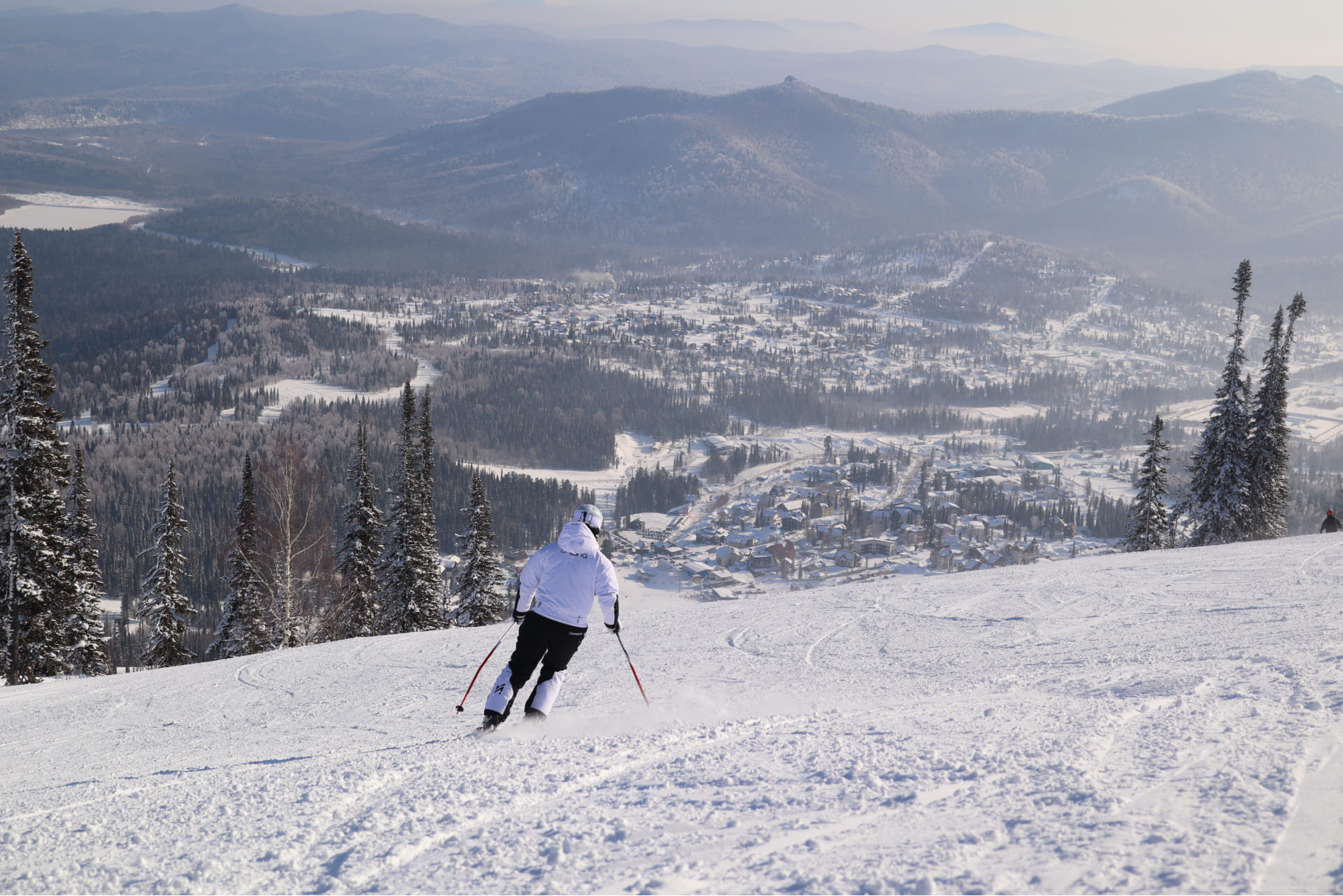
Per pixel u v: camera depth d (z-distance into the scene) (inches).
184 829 110.0
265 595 1120.8
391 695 308.3
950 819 85.6
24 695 439.8
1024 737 121.4
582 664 318.7
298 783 130.2
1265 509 1244.5
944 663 264.7
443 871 83.7
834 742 129.8
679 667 299.7
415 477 1225.4
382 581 1206.3
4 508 847.7
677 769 119.4
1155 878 65.7
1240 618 289.3
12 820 127.3
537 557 187.3
